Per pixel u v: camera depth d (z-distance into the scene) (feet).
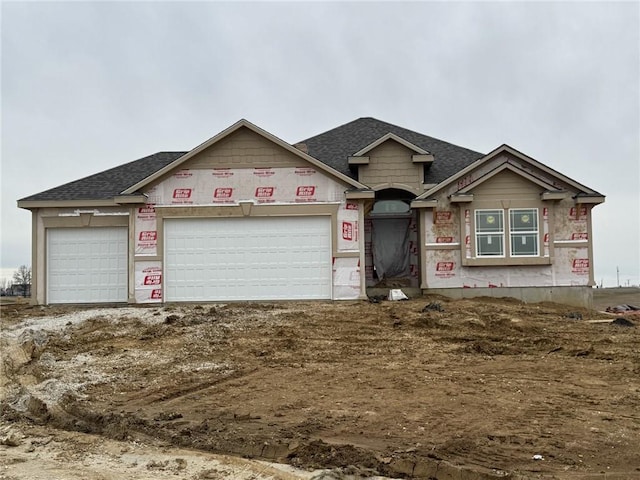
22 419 30.17
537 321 51.62
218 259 63.62
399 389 32.58
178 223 63.98
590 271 65.92
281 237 63.72
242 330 48.75
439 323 49.67
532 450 23.15
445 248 67.10
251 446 24.35
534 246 65.92
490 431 25.43
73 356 42.86
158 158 79.00
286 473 21.80
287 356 41.22
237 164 63.93
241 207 63.52
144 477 21.88
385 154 72.49
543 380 33.83
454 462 21.94
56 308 64.80
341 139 81.66
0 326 54.49
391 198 75.31
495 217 66.39
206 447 24.85
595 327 49.55
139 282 63.31
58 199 68.33
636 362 37.58
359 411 28.86
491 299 65.10
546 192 65.26
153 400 32.32
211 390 33.76
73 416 30.01
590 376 34.47
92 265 68.39
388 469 21.65
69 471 22.65
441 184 67.05
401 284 72.69
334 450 23.40
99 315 56.08
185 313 55.72
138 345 45.32
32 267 68.28
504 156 68.13
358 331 48.11
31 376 38.47
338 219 63.41
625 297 151.64
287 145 63.36
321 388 33.32
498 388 32.24
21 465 23.41
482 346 42.73
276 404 30.58
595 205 66.64
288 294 63.31
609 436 24.61
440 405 29.45
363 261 63.16
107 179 73.31
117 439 26.40
